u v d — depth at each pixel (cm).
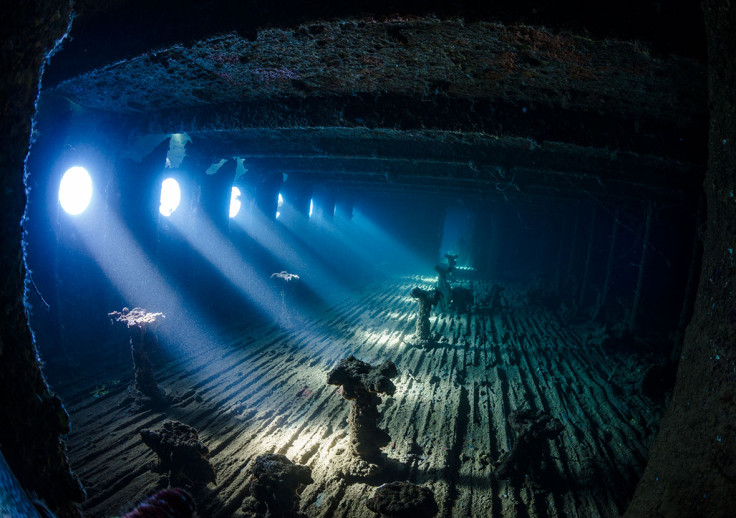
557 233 2239
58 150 671
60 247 746
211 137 978
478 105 534
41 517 117
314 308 1384
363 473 458
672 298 1181
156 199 909
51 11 140
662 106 465
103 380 666
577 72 405
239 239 1398
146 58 454
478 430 597
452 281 2098
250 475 446
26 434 140
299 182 1638
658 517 202
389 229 2884
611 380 862
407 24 337
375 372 460
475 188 1437
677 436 209
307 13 335
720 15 181
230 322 1116
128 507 107
